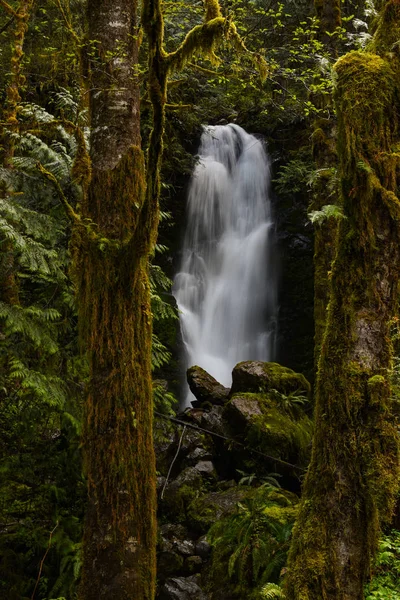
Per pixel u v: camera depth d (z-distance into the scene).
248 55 4.75
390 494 3.01
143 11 3.81
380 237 3.18
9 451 6.01
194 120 13.16
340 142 3.24
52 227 5.47
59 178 5.62
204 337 14.17
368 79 3.20
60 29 8.09
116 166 4.82
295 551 3.21
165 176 14.34
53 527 5.86
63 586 5.42
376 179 3.14
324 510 3.15
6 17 8.38
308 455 7.95
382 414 3.11
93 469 4.48
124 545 4.36
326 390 3.23
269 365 9.42
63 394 5.50
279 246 14.28
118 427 4.48
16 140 5.85
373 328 3.18
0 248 5.86
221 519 6.56
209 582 5.86
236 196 15.18
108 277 4.58
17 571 5.78
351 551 3.09
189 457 8.09
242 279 14.47
